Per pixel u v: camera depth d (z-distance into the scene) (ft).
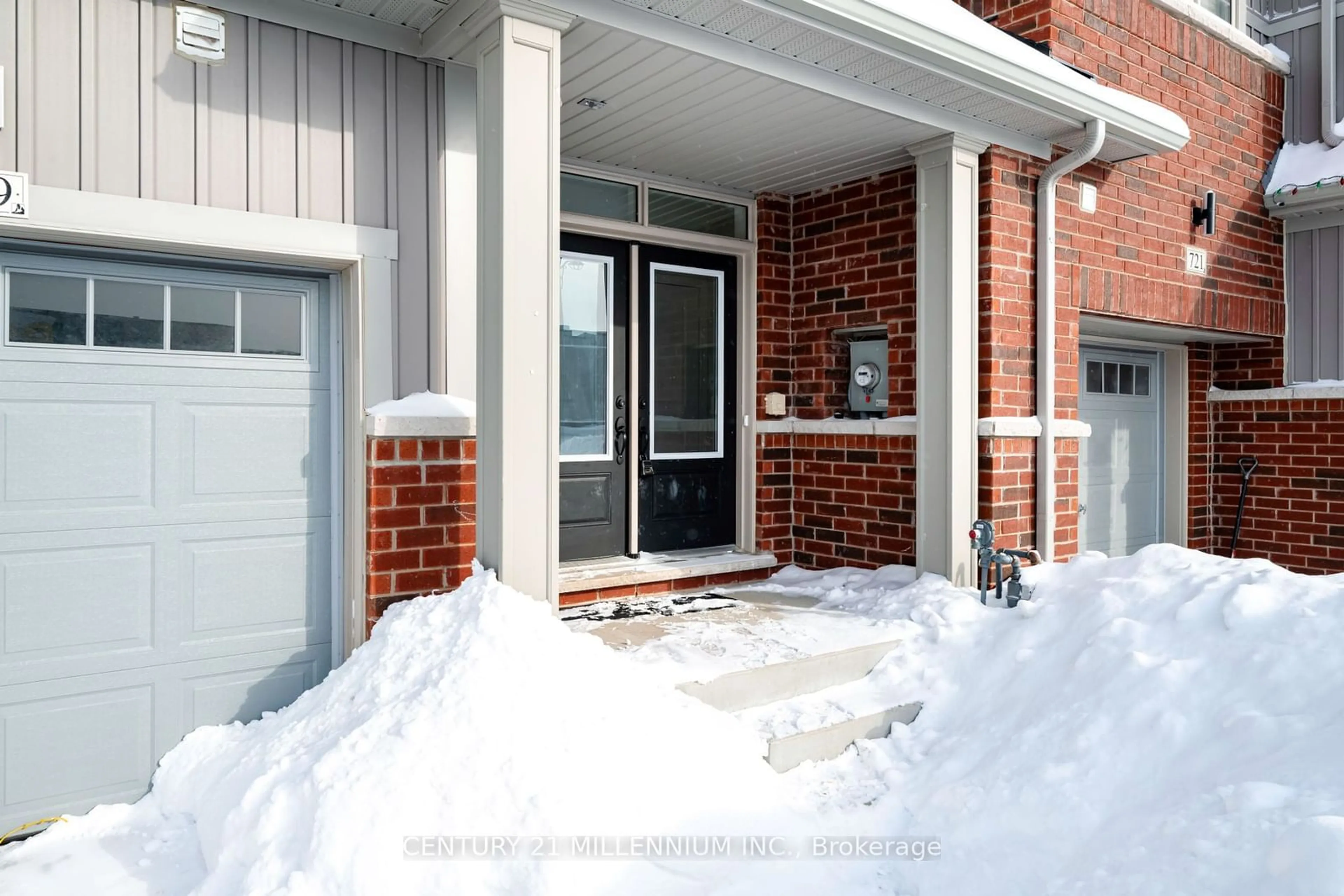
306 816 8.15
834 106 13.46
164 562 10.94
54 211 9.52
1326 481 21.83
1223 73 20.86
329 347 12.00
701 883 8.49
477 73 11.20
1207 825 7.89
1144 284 18.74
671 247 17.48
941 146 15.05
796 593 16.69
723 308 18.37
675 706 10.38
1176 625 11.46
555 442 10.86
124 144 9.91
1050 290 16.28
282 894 7.57
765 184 17.62
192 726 11.12
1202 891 7.23
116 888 8.73
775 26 11.47
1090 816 9.29
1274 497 22.72
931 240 15.52
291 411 11.75
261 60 10.71
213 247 10.38
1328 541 21.76
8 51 9.34
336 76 11.19
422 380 11.83
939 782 10.84
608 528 16.89
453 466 11.82
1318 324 22.22
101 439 10.58
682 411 17.88
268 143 10.74
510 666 9.47
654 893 8.26
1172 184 19.49
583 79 12.44
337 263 11.41
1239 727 9.36
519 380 10.57
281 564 11.69
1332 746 8.50
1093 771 9.84
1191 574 12.41
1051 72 14.12
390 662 9.91
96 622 10.53
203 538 11.18
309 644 11.87
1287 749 8.76
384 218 11.53
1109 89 15.33
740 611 15.30
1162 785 9.32
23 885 8.79
